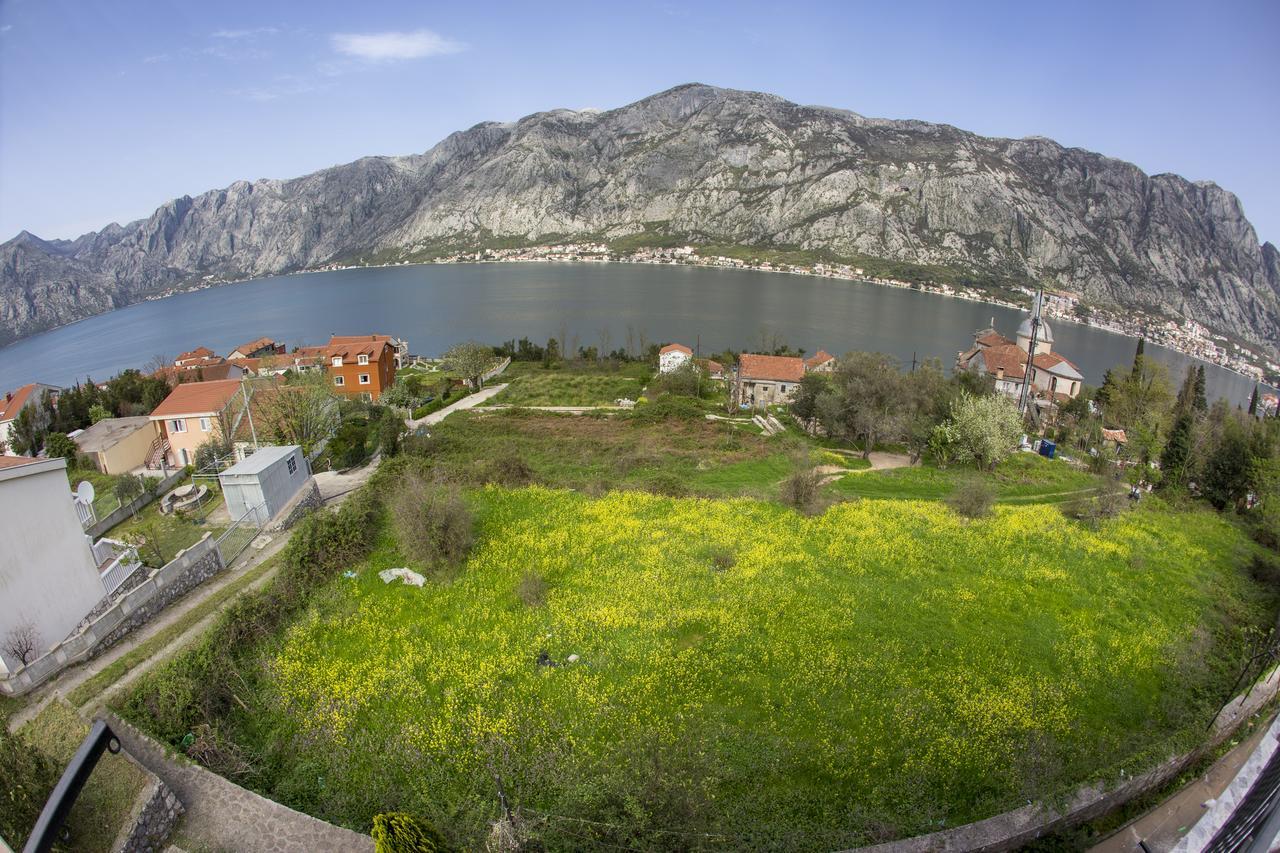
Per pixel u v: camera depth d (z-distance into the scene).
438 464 41.06
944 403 52.94
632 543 31.28
